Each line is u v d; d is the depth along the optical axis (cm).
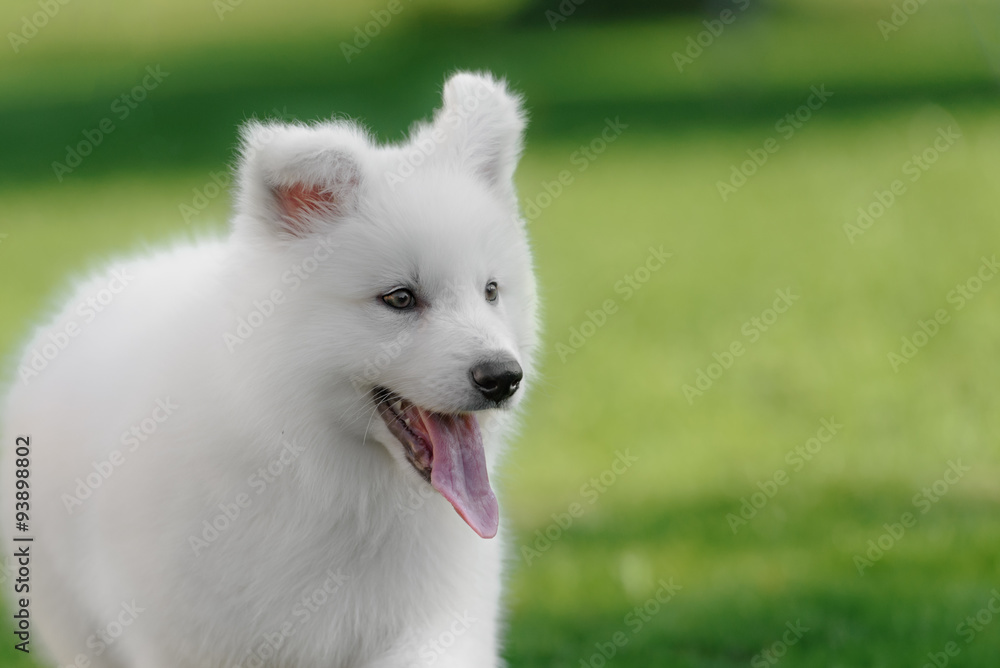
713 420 1266
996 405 1256
